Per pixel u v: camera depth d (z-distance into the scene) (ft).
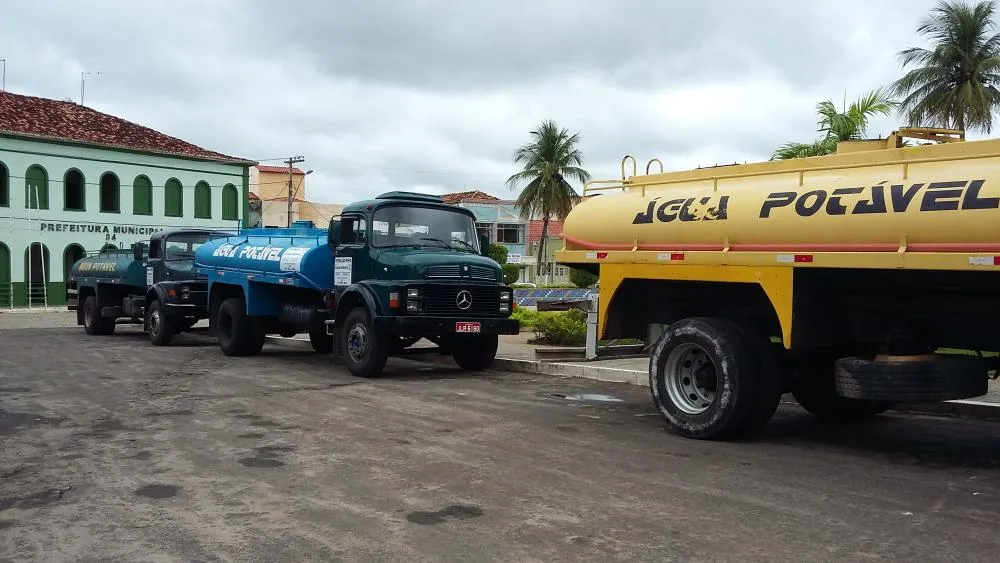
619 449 24.00
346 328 41.63
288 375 41.65
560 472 21.07
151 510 17.72
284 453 23.22
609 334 29.58
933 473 21.15
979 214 20.15
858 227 22.48
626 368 40.86
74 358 49.60
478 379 40.70
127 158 142.82
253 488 19.48
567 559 14.66
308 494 18.95
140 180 145.07
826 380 27.09
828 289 24.85
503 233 228.43
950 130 24.25
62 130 136.36
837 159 24.13
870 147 24.34
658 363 26.94
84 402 32.42
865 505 18.11
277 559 14.73
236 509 17.78
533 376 42.06
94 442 24.76
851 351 25.98
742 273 25.35
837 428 27.89
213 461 22.24
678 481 20.20
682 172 28.48
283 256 46.55
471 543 15.53
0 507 17.99
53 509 17.83
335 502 18.29
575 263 30.83
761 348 25.43
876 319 24.56
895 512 17.56
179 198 150.41
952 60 98.94
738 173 26.73
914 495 18.97
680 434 26.14
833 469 21.56
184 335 70.54
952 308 22.91
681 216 27.22
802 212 23.90
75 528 16.52
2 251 128.67
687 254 26.78
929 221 21.06
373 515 17.31
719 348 25.17
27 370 43.14
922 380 22.59
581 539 15.75
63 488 19.53
